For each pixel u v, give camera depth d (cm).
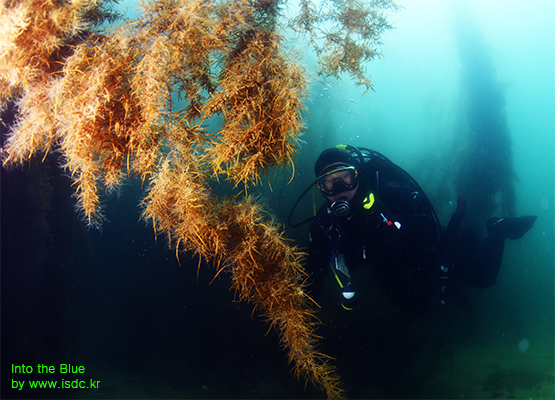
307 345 106
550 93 2380
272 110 90
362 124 1117
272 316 105
